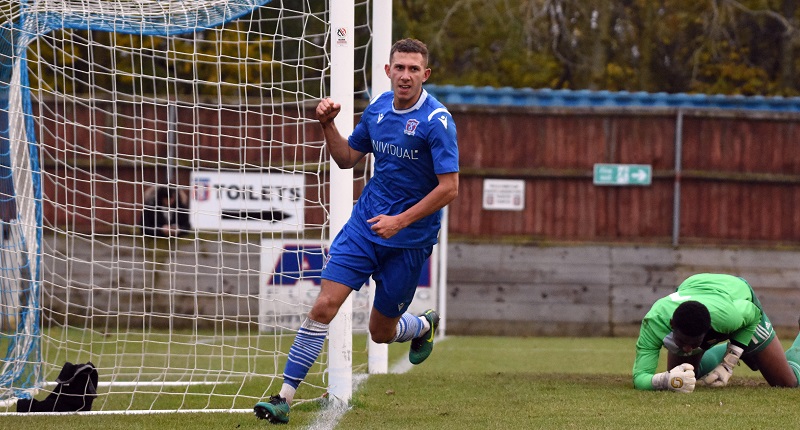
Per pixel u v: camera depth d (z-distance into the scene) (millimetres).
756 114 45688
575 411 18844
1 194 23047
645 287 45812
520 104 47500
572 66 64375
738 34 64125
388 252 17094
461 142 46031
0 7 22484
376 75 27125
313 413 18938
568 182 45969
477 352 37344
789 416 17953
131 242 43125
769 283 45781
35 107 42406
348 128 20391
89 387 19812
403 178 16875
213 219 43250
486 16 62125
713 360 23844
